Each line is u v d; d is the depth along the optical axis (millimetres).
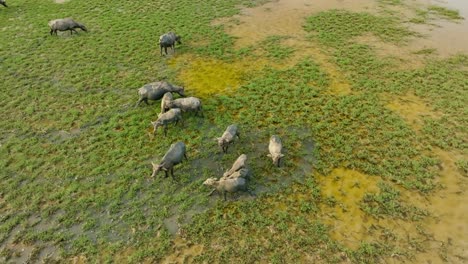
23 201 14133
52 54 23797
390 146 16281
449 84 20109
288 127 17516
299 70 21656
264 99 19328
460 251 12156
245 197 14078
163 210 13609
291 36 25516
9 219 13477
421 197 14008
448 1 30344
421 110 18359
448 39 24688
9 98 19812
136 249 12398
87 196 14250
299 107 18734
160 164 14273
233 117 18125
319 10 29359
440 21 27094
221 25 27078
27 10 29969
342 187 14469
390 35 25266
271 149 15305
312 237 12625
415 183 14508
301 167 15383
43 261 12094
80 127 17688
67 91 20312
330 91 19875
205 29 26547
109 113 18547
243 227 12969
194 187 14484
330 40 24812
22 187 14703
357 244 12422
